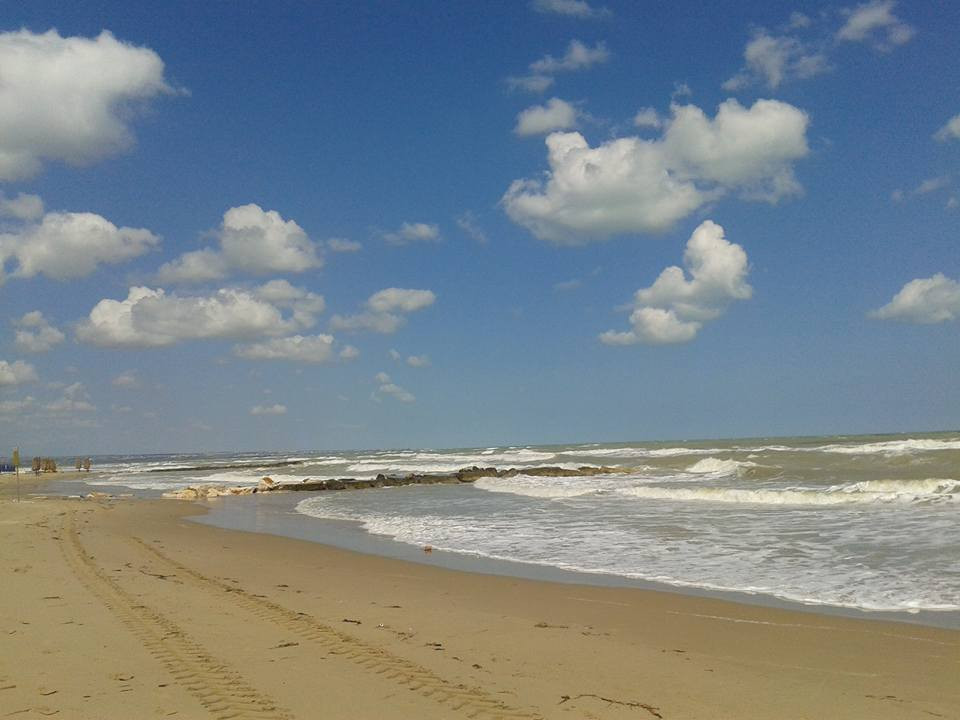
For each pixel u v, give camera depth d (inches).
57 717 211.3
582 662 280.4
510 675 261.4
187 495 1378.0
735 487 1062.4
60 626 318.7
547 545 614.5
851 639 312.8
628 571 487.2
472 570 513.0
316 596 415.5
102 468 3503.9
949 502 746.8
